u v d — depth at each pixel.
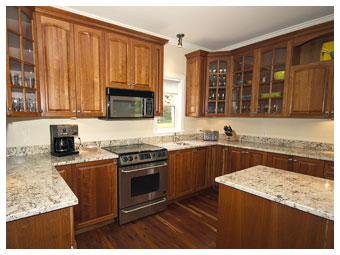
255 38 3.30
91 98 2.34
